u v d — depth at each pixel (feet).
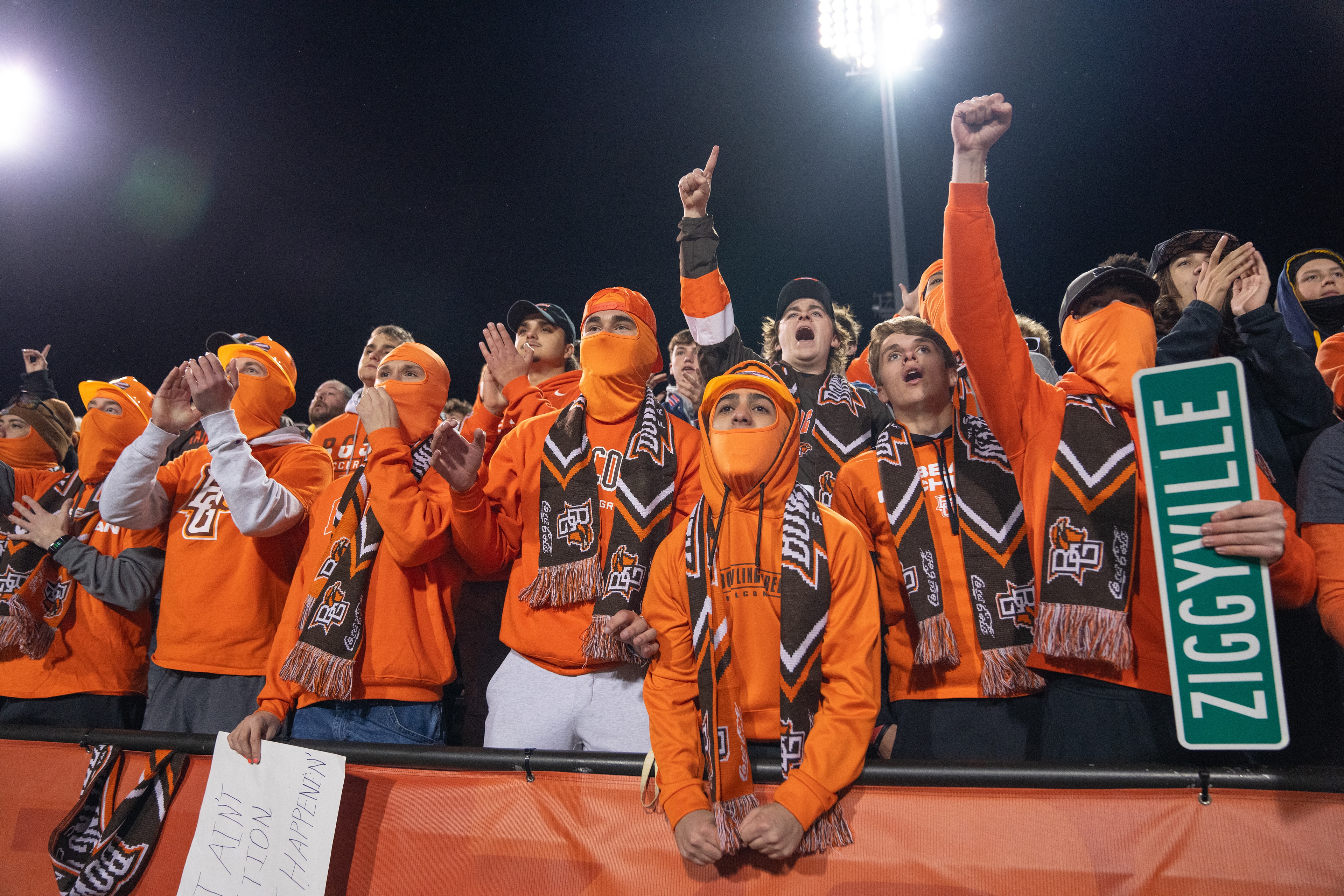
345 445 12.53
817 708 6.11
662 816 6.41
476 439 9.04
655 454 7.97
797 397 9.88
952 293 6.95
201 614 9.02
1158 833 5.55
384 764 7.19
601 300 8.72
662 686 6.52
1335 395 8.76
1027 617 6.86
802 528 6.43
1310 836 5.29
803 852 5.90
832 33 27.14
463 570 8.87
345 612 7.83
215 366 8.88
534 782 6.84
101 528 10.17
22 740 8.48
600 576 7.55
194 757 7.91
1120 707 6.23
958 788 5.90
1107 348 7.13
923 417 7.93
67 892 7.61
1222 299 7.25
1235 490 4.79
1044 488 6.82
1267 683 4.60
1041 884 5.64
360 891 6.98
